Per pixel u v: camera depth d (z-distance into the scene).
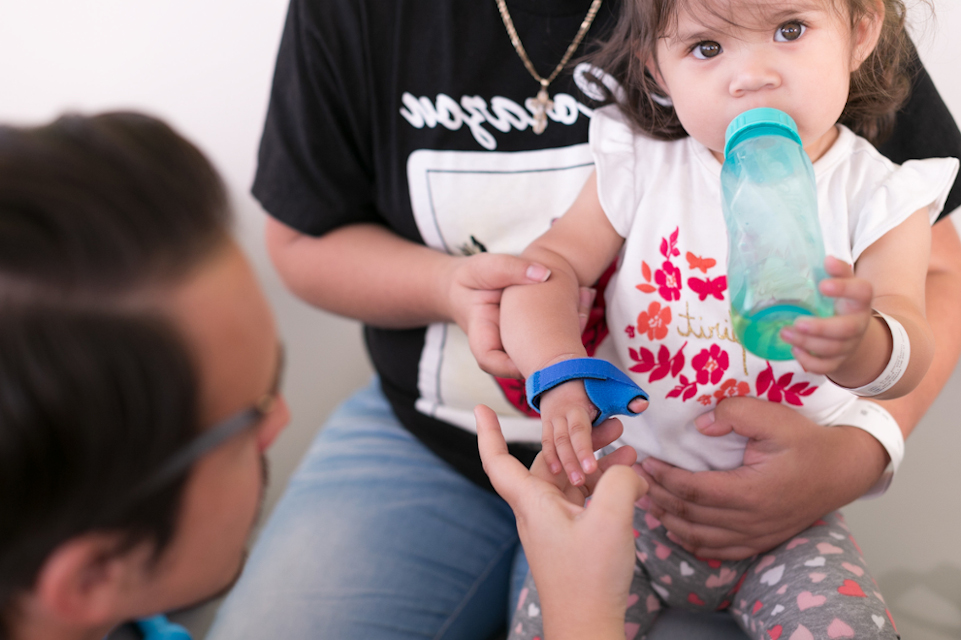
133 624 0.78
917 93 0.80
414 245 0.95
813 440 0.74
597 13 0.82
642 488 0.49
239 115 1.63
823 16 0.63
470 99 0.86
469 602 0.94
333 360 1.72
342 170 0.95
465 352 0.93
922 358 0.63
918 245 0.71
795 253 0.53
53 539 0.34
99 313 0.32
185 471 0.38
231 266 0.39
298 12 0.89
